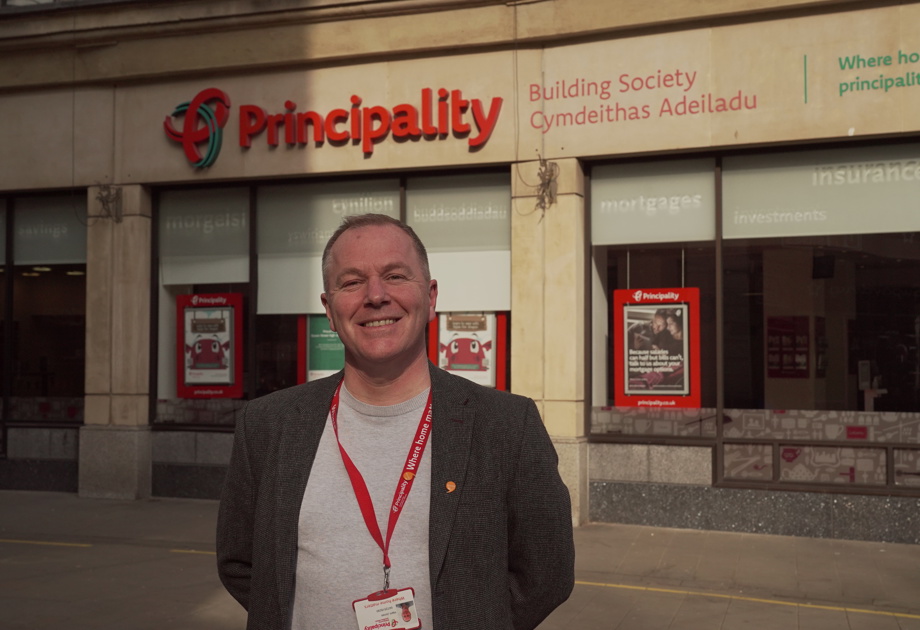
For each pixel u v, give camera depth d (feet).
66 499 38.93
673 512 32.45
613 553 28.45
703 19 31.53
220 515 8.27
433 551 7.16
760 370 31.99
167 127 38.27
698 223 32.83
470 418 7.63
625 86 32.60
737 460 32.17
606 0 32.32
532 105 33.76
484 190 35.53
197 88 38.09
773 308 31.89
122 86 39.14
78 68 39.17
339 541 7.37
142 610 21.93
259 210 38.63
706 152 32.45
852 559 27.71
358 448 7.64
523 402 7.93
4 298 41.91
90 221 39.52
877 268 30.73
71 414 40.91
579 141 33.17
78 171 39.68
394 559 7.27
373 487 7.47
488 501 7.42
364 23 35.29
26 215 41.63
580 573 25.98
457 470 7.40
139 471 38.78
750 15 31.07
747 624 21.09
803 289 31.55
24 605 22.33
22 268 41.70
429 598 7.22
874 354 30.73
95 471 39.04
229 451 38.50
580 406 33.53
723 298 32.45
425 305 7.85
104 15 38.40
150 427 39.37
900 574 25.91
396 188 36.73
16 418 41.68
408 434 7.65
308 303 37.93
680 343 32.96
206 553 28.66
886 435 30.55
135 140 38.96
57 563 27.12
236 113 37.52
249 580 8.27
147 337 39.40
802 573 26.00
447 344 35.68
